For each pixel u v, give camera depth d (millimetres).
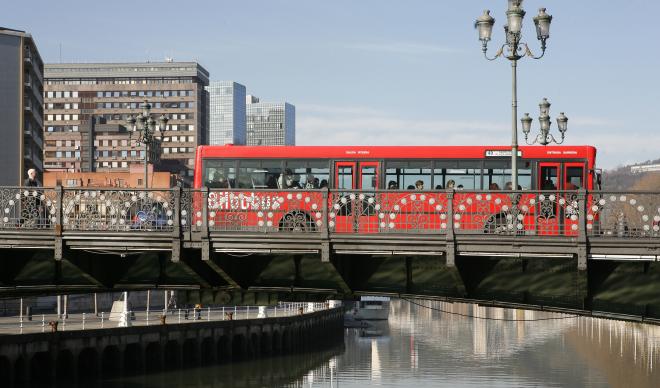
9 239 33156
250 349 97875
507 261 32156
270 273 33938
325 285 33781
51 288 34688
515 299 32125
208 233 32312
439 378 84875
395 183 47500
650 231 30656
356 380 83375
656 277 30812
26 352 67438
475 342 123438
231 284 34531
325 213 32031
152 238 32656
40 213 33656
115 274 35062
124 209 33406
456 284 32469
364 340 128375
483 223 32438
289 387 77938
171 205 33250
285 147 48750
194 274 33969
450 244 31109
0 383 65562
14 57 142000
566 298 31516
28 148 147625
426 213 33438
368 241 31656
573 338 129125
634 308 30922
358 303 167625
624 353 106938
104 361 77312
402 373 88500
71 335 72188
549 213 31672
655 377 85000
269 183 48594
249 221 33688
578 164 47188
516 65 37281
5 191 33781
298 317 109312
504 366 94188
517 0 36938
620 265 31156
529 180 47344
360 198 32781
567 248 30438
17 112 141875
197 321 90375
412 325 160375
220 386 76188
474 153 47312
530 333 139250
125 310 81438
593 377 85000
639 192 30812
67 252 33125
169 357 85938
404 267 33125
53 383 70000
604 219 31078
